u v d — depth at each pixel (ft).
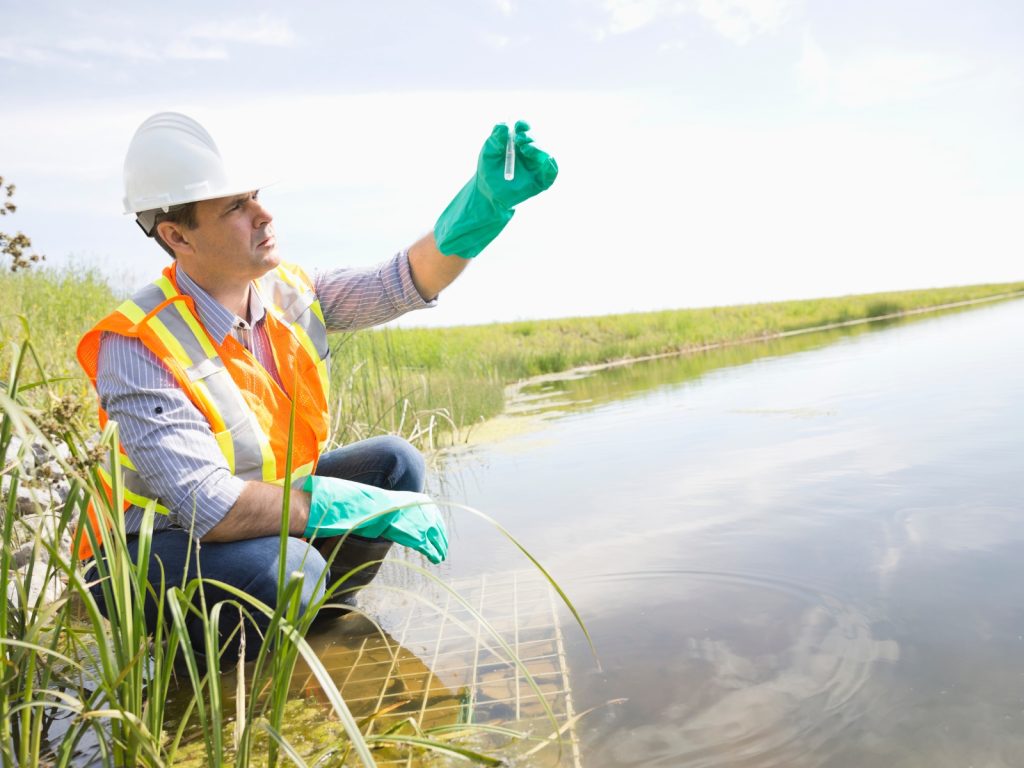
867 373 26.27
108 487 6.24
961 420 15.23
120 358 6.66
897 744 4.67
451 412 23.90
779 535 9.24
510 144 7.23
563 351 62.54
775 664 5.97
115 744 4.64
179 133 6.80
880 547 8.39
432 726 5.61
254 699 4.65
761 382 28.09
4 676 4.95
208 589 6.84
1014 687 5.18
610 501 12.21
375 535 7.24
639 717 5.39
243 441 6.94
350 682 6.59
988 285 160.04
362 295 8.56
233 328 7.17
